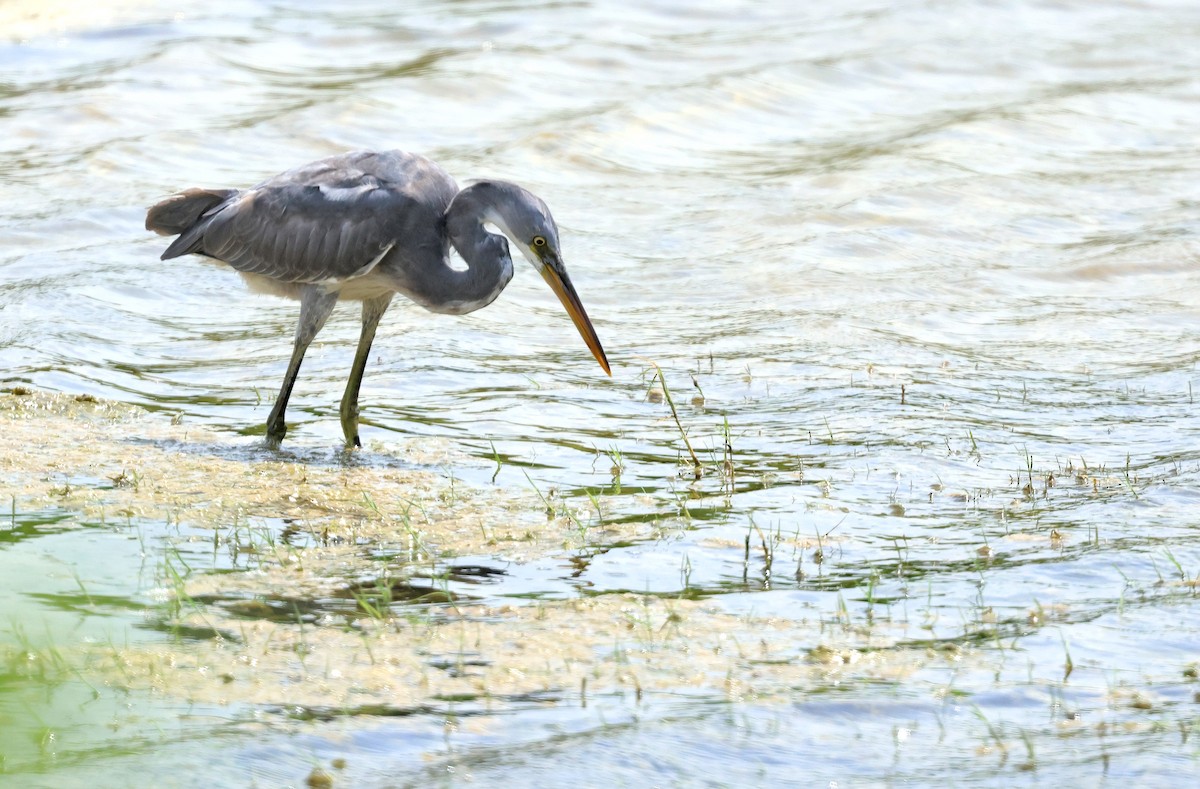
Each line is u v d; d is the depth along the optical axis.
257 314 17.55
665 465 12.55
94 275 18.17
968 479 12.12
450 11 32.69
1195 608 9.36
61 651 8.01
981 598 9.59
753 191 22.70
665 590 9.70
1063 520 11.08
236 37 29.55
